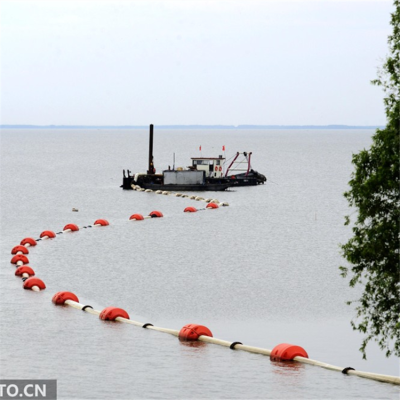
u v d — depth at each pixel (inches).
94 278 3122.5
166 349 1915.6
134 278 3142.2
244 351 1904.5
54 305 2439.7
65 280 3061.0
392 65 1801.2
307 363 1790.1
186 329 2011.6
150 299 2758.4
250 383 1644.9
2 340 1996.8
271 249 3988.7
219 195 6998.0
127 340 2001.7
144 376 1692.9
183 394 1573.6
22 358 1831.9
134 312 2559.1
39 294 2637.8
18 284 2822.3
